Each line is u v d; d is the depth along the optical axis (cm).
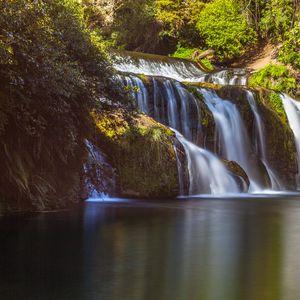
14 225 995
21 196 1162
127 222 1071
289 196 1841
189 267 674
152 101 1981
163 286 583
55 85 1083
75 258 714
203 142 2067
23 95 1091
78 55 1305
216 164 1833
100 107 1374
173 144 1655
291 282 603
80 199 1410
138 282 598
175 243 843
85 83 1288
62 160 1272
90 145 1473
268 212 1307
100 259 711
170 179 1612
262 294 555
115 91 1451
